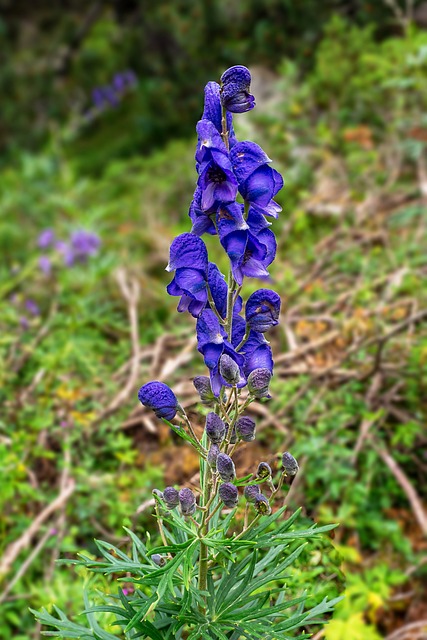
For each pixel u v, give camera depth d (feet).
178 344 2.70
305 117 4.00
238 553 1.61
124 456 2.18
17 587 1.97
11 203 4.82
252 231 1.09
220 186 1.03
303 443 2.15
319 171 3.64
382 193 3.33
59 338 2.76
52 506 2.09
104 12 6.98
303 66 4.49
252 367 1.13
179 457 2.24
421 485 2.27
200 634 1.11
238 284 1.05
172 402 1.12
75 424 2.33
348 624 1.78
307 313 2.75
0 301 3.27
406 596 2.01
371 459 2.17
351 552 2.01
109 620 1.61
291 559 1.23
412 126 3.61
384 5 4.33
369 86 3.89
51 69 6.75
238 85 1.05
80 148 5.80
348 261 2.96
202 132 1.03
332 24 4.15
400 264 2.85
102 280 3.26
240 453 1.84
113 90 5.90
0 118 6.66
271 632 1.13
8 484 2.09
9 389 2.52
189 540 1.10
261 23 4.60
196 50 4.87
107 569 1.13
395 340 2.48
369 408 2.30
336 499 2.18
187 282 1.08
